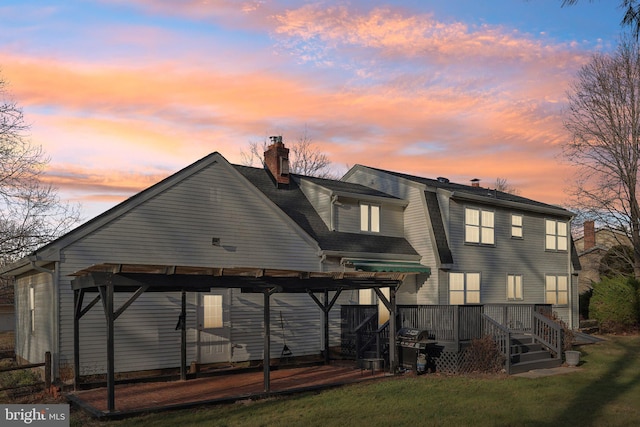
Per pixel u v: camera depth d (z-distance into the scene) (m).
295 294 20.02
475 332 17.45
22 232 30.53
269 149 25.78
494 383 15.03
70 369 14.92
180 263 17.16
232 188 18.73
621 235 39.53
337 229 23.62
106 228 15.85
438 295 24.22
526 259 29.42
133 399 12.98
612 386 14.74
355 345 19.94
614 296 29.83
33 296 17.86
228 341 18.00
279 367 18.41
